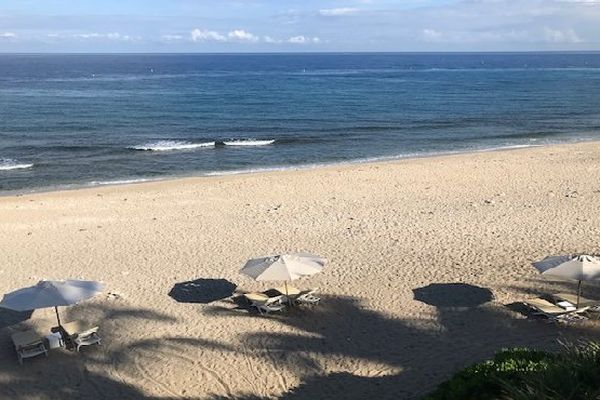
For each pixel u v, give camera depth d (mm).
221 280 16578
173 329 13758
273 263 13992
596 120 58656
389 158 39531
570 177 30234
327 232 20766
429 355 12289
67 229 21844
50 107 68500
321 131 52000
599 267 13273
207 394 11164
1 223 22828
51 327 14023
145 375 11898
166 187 29750
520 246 18719
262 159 39469
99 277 16953
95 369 12195
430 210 23641
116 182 32656
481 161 35750
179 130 52750
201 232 21109
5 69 181500
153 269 17484
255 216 23250
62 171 35594
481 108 70188
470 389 7680
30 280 16891
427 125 55625
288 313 14477
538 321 13641
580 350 7867
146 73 158625
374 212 23484
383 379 11422
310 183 29844
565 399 6215
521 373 7422
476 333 13156
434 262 17469
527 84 111312
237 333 13500
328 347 12773
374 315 14164
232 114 64188
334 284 16047
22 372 12164
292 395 11008
